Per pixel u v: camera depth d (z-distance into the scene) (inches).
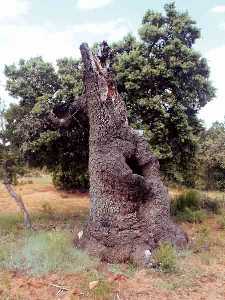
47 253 175.0
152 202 197.3
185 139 282.5
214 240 217.8
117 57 284.5
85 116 235.3
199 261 182.2
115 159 192.2
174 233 199.6
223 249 202.7
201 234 226.7
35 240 197.3
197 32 290.0
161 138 274.2
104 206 190.5
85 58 201.8
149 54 285.3
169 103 271.6
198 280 160.7
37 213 318.7
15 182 269.0
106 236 186.7
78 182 477.4
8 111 259.9
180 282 157.1
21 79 272.1
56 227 243.3
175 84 273.6
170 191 481.7
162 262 168.2
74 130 265.1
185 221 275.9
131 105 278.5
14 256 176.9
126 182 188.4
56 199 436.8
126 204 190.2
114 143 197.2
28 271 163.0
